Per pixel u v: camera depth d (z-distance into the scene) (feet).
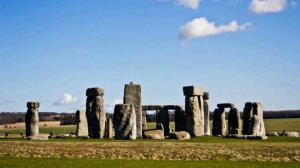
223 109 221.87
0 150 133.28
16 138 188.24
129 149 136.05
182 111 228.02
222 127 220.02
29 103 194.70
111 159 119.65
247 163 113.29
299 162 116.47
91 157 124.36
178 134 177.88
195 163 112.37
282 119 450.71
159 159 122.11
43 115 506.89
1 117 522.47
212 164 110.63
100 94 193.47
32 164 107.45
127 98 189.78
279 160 120.47
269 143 153.89
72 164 108.17
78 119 215.72
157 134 182.80
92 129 190.90
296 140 171.01
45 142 155.12
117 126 176.35
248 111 211.41
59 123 433.89
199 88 196.65
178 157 125.29
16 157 121.60
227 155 127.44
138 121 186.60
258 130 196.65
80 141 162.30
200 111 197.06
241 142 158.81
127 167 104.22
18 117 529.86
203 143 152.97
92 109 191.83
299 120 422.00
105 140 168.86
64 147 139.95
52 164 107.86
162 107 235.20
